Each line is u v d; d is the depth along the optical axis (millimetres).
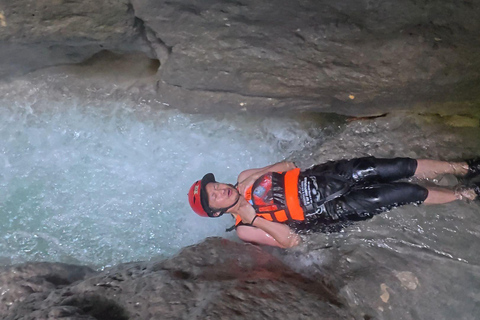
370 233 4137
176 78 4742
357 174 4012
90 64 5062
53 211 4773
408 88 4434
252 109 5086
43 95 5168
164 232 4699
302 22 4035
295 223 4012
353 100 4688
